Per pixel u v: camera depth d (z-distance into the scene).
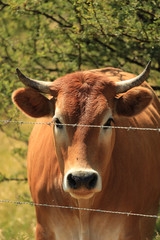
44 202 9.99
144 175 10.18
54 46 14.93
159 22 12.83
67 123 8.63
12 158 18.22
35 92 9.28
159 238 11.76
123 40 14.45
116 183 9.67
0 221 14.58
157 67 15.93
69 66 14.52
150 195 10.63
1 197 15.55
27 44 15.38
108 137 8.77
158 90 15.45
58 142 8.88
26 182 15.32
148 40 13.23
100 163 8.66
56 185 9.71
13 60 15.22
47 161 9.99
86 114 8.57
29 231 13.69
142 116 11.12
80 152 8.34
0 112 15.27
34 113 9.50
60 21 15.70
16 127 14.29
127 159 9.91
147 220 11.21
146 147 10.55
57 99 9.02
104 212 9.72
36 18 15.19
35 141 10.89
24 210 14.88
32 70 15.20
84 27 13.62
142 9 13.26
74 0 13.08
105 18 12.82
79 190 8.03
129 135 10.23
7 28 16.67
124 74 12.12
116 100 9.38
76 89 8.88
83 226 9.59
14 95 9.26
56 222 9.94
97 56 14.88
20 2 13.94
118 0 13.08
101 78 9.20
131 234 9.85
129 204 9.82
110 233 9.84
